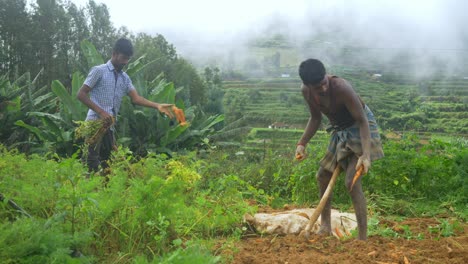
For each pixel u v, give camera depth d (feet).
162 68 134.51
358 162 15.07
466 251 14.15
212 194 19.16
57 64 118.21
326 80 15.29
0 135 53.26
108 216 13.43
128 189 14.05
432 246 14.93
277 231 16.75
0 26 112.88
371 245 14.49
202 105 143.23
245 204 17.87
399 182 25.02
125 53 22.63
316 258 13.24
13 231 10.92
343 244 14.78
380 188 24.89
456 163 25.44
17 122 49.96
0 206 13.20
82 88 22.24
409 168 25.00
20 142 51.52
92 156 21.25
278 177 27.55
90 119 22.71
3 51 113.09
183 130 53.31
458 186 24.73
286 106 363.15
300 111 328.90
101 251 13.12
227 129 67.21
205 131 59.52
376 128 16.21
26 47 114.42
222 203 17.52
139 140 54.49
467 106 339.16
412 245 15.06
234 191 18.01
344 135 15.84
